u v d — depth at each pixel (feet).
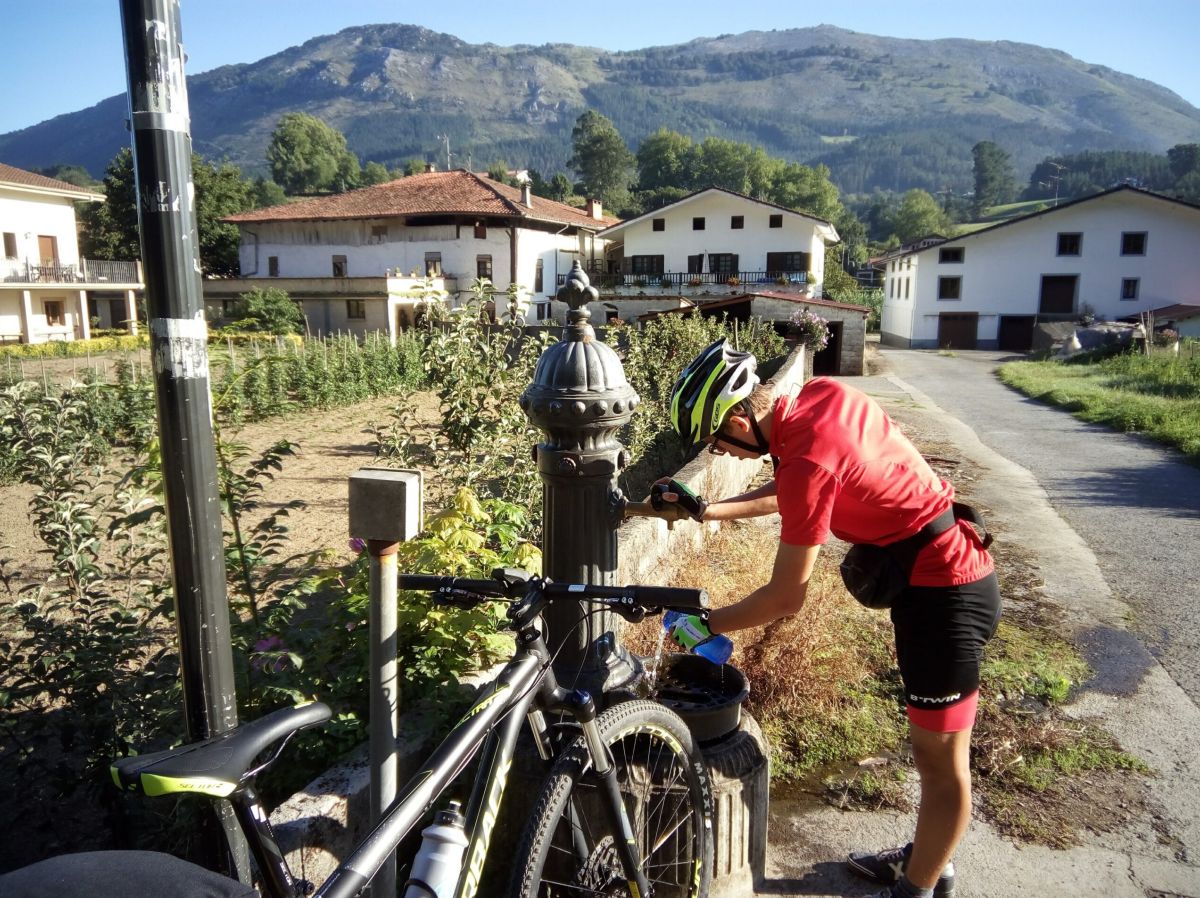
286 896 5.16
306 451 39.83
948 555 7.22
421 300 16.69
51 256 121.70
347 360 62.39
